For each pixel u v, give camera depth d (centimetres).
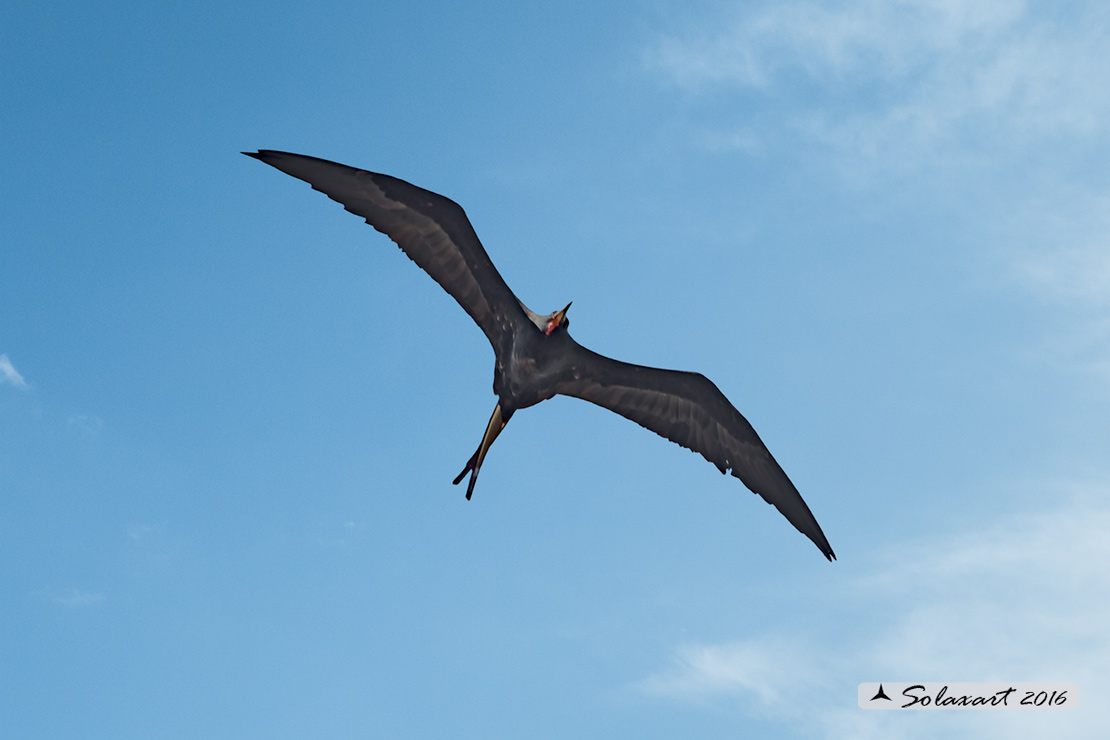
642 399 1748
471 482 1653
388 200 1482
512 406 1650
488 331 1602
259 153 1392
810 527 1775
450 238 1520
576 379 1691
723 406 1739
